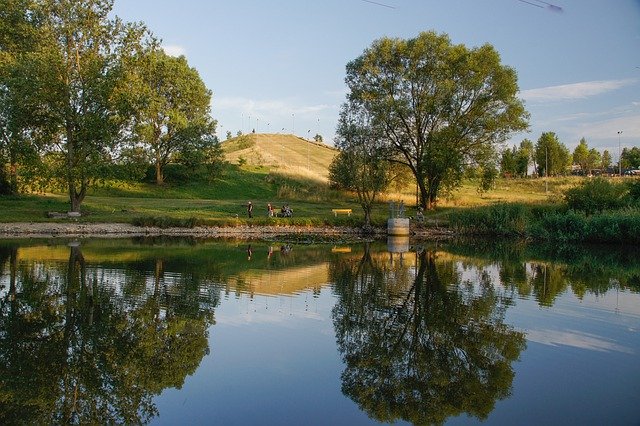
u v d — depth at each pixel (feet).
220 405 27.78
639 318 46.91
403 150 180.14
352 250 104.32
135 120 132.77
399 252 101.50
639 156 392.47
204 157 225.76
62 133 127.95
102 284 58.13
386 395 29.40
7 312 45.27
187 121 223.92
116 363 34.01
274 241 120.26
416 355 36.45
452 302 53.16
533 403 28.58
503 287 62.18
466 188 261.03
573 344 39.11
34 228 120.16
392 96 172.45
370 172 153.38
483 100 165.89
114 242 105.60
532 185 272.51
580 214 137.18
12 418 25.93
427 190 194.70
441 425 25.76
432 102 163.84
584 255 101.19
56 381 30.91
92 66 124.47
